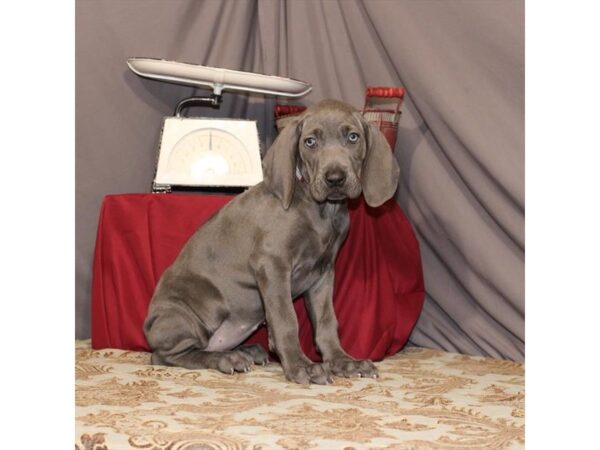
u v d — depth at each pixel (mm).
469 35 3428
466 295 3604
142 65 3412
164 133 3426
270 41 3914
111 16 3721
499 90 3369
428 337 3682
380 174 2855
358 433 2115
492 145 3326
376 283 3209
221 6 3857
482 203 3422
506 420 2275
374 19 3643
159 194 3240
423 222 3658
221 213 3057
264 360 3094
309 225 2848
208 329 3035
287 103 3979
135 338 3201
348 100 3867
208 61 3869
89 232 3734
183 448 2016
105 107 3734
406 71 3562
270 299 2818
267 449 1986
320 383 2699
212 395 2521
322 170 2678
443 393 2613
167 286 3053
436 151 3609
